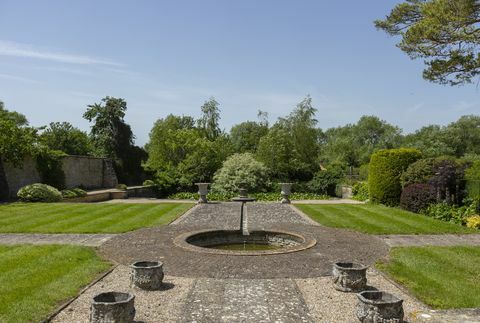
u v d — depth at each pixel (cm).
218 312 540
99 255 851
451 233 1123
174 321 509
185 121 4416
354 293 622
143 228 1181
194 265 777
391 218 1372
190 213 1522
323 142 7875
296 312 542
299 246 935
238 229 1149
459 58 1254
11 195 1995
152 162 3516
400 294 617
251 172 2703
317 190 3155
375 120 6844
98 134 3206
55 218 1314
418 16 1375
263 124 4459
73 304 563
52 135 3325
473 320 491
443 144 4844
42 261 777
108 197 2469
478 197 1316
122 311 475
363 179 3127
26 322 495
